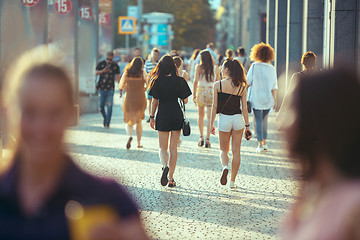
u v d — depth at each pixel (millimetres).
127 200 3918
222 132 17547
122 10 122062
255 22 82875
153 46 109812
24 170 3941
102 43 50812
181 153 25031
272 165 21859
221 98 17453
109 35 50969
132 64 25359
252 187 17859
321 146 3559
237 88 17375
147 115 43188
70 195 3912
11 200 3932
